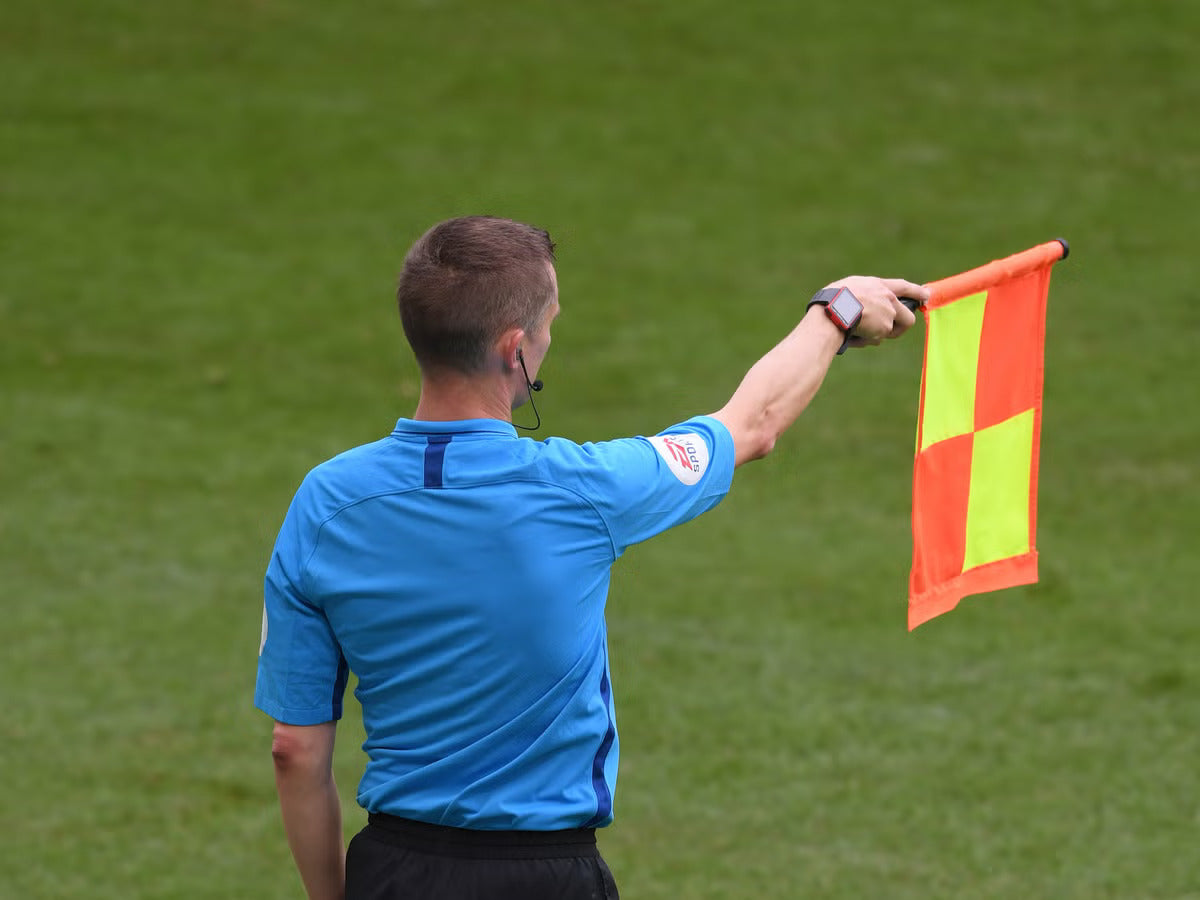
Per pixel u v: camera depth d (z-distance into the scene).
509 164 50.38
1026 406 9.73
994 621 24.58
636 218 46.72
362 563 7.50
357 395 35.78
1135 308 40.75
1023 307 9.63
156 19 61.09
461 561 7.39
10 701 21.36
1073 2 62.78
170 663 22.91
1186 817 18.30
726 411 8.11
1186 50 58.50
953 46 59.47
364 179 49.31
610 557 7.56
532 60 58.66
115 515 28.97
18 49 57.91
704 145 52.12
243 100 54.91
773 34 60.78
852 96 55.78
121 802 18.62
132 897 16.31
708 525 28.88
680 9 63.09
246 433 33.50
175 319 39.88
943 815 18.39
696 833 17.92
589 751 7.61
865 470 31.75
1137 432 33.44
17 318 39.47
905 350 38.69
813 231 46.06
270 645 7.77
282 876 16.94
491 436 7.50
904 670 22.75
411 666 7.51
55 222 45.81
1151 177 49.78
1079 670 22.69
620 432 33.69
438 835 7.55
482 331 7.42
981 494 9.45
